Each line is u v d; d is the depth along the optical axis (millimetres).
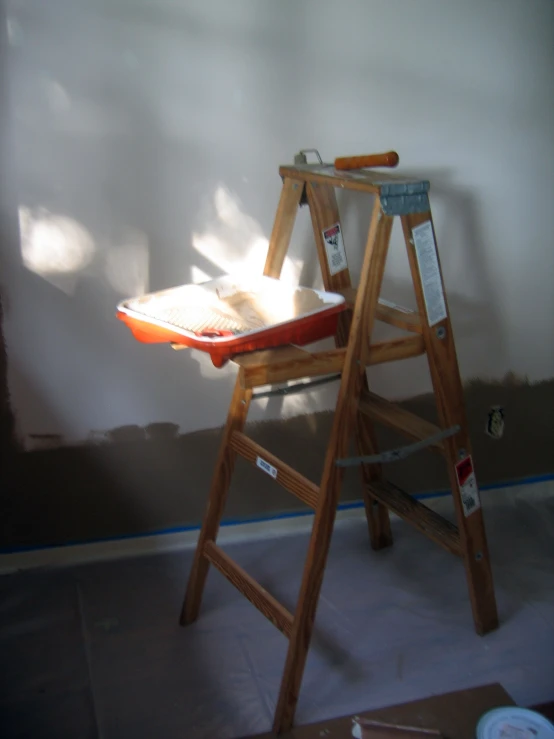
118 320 2029
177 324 1672
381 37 1971
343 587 2115
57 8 1750
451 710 1709
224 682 1785
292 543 2307
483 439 2475
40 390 2037
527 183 2227
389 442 2383
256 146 1978
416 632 1953
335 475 1587
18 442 2066
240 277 1878
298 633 1612
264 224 2057
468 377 2393
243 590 1776
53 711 1688
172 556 2240
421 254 1596
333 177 1622
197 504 2268
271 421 2248
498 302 2332
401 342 1649
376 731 1631
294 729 1665
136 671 1808
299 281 2145
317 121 2002
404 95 2043
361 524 2400
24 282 1934
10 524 2137
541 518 2449
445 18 2002
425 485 2469
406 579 2154
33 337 1984
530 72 2117
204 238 2023
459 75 2064
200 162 1951
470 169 2166
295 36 1911
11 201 1860
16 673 1789
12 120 1801
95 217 1925
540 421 2512
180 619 1963
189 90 1887
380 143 2070
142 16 1803
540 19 2076
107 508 2199
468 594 2098
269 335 1558
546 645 1912
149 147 1903
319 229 1831
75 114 1833
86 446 2121
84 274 1965
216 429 2205
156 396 2125
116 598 2059
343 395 1564
